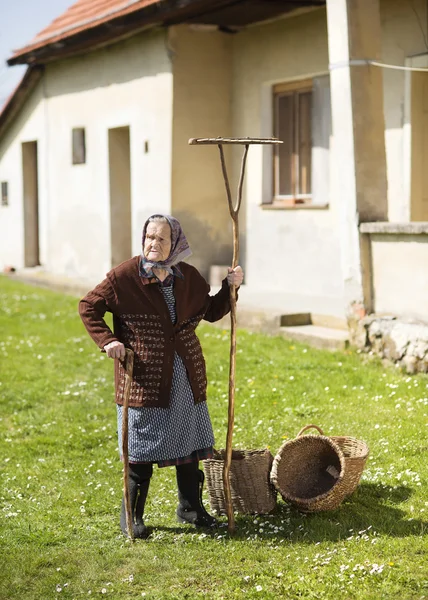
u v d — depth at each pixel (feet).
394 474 17.30
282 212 37.14
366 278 27.63
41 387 26.91
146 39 40.50
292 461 16.47
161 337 14.69
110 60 44.21
